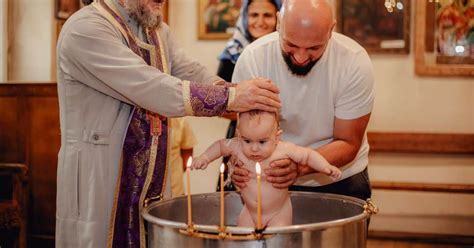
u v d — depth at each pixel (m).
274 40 2.11
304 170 1.89
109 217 1.89
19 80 4.30
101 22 1.84
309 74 2.06
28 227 3.78
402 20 4.25
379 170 4.39
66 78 1.88
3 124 3.78
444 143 4.20
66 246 1.90
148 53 1.97
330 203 1.83
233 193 1.92
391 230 4.39
